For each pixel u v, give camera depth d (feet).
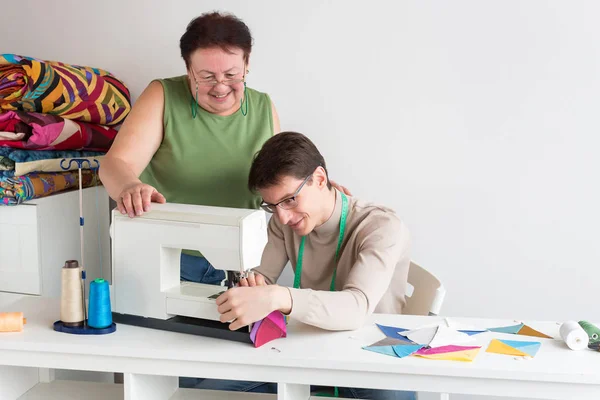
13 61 7.04
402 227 5.80
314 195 5.54
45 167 7.43
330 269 6.13
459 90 7.98
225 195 6.91
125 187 5.33
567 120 7.86
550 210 8.04
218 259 4.93
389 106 8.12
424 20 7.91
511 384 4.45
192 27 5.98
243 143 6.81
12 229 7.40
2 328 5.05
